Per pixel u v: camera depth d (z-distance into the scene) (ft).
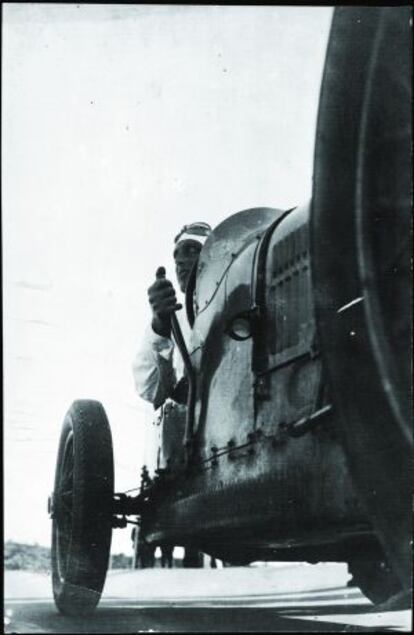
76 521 14.73
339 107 8.31
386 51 8.18
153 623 12.27
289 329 10.88
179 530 13.96
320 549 14.10
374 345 7.83
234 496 11.87
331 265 8.31
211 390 12.87
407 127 8.14
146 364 16.15
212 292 13.44
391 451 8.23
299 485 10.33
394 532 8.21
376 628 11.84
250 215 14.08
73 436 15.38
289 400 10.67
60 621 12.73
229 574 20.44
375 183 8.06
